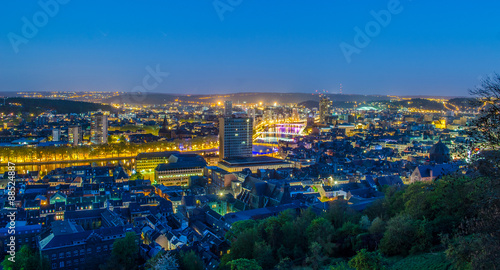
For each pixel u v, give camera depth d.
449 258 158.62
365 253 191.00
